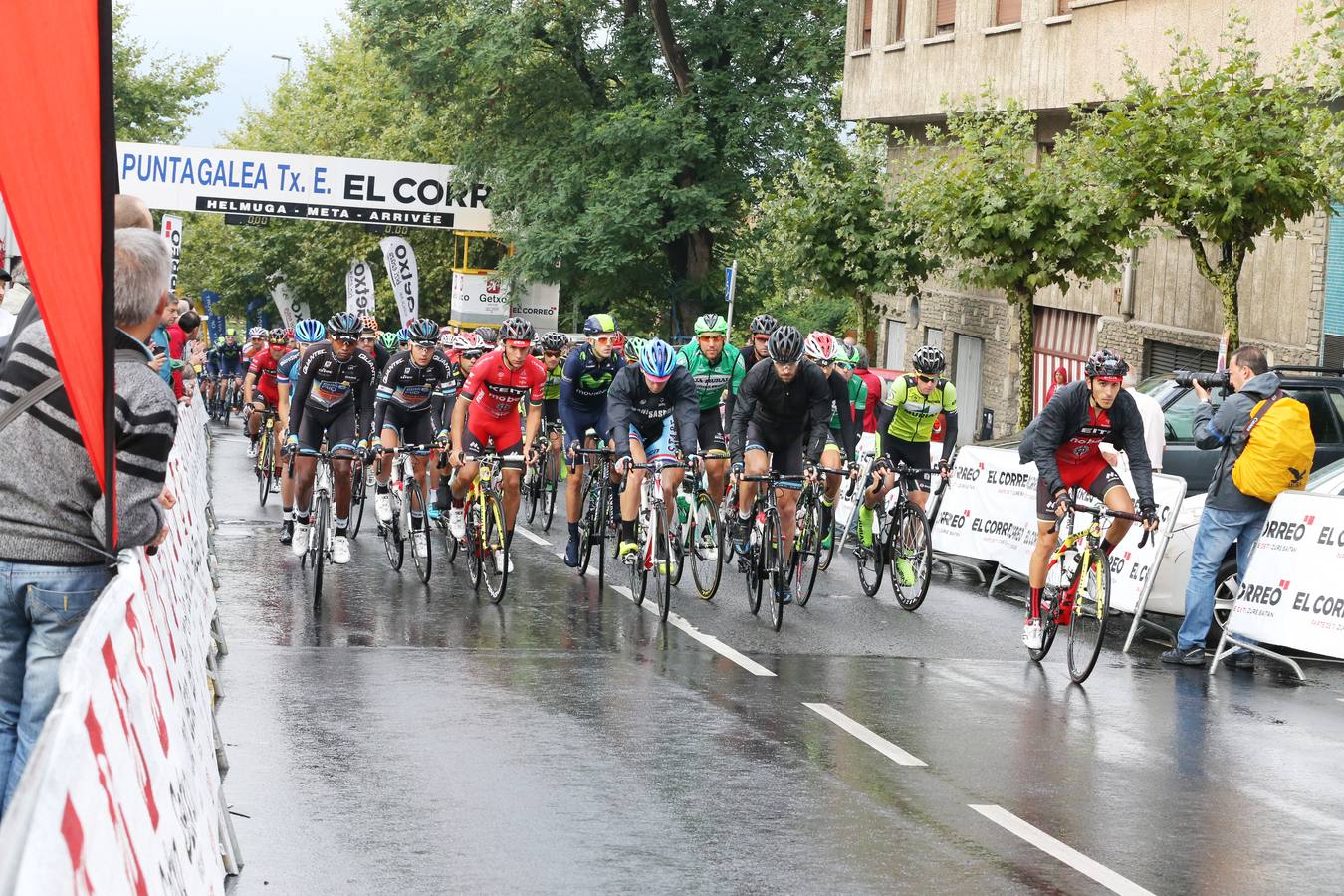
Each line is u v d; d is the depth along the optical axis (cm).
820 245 3588
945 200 2644
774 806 840
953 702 1154
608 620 1489
